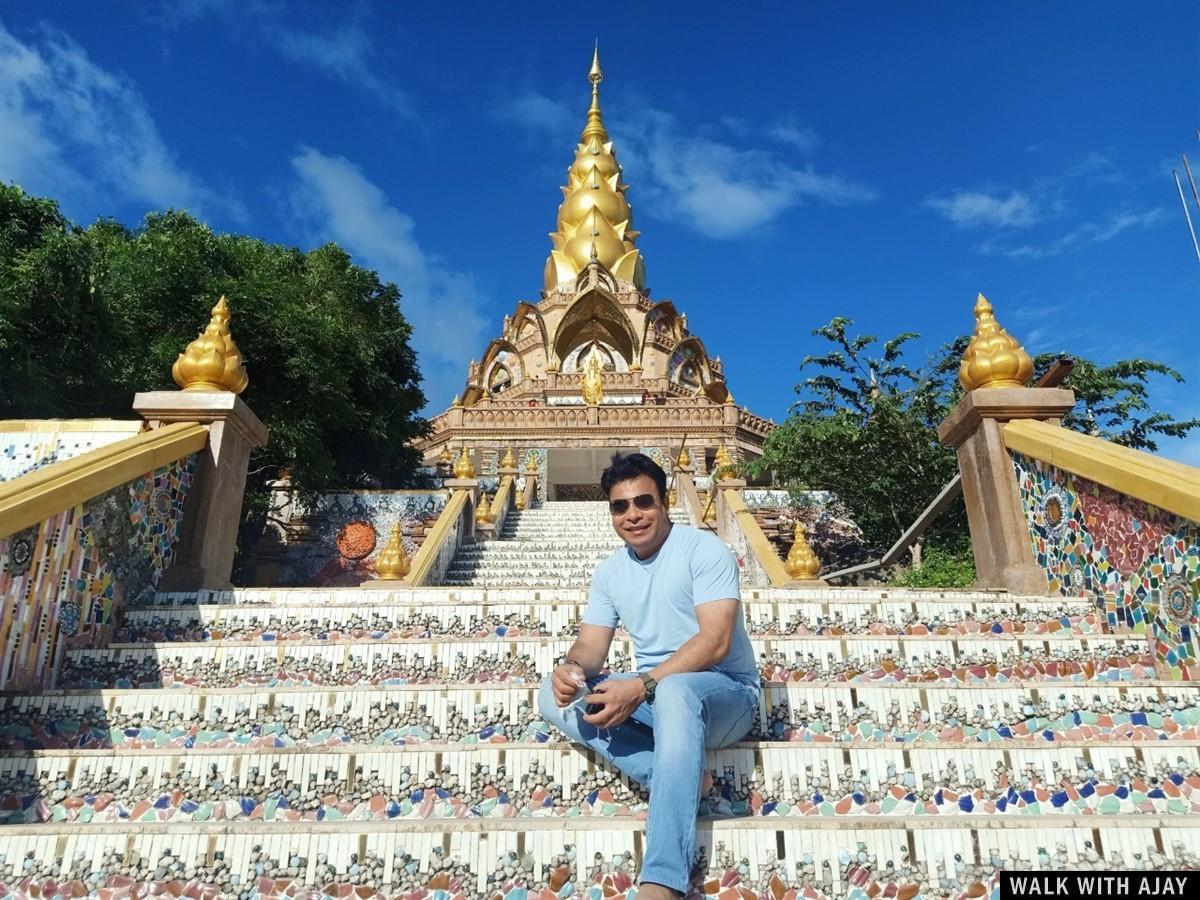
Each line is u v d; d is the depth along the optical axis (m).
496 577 10.27
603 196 39.31
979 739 3.31
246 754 2.97
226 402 5.31
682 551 2.97
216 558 5.12
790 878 2.51
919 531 7.66
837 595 5.07
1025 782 2.95
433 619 4.33
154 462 4.61
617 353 33.44
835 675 3.81
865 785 2.94
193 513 5.06
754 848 2.54
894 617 4.30
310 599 4.64
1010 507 5.10
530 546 11.47
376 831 2.57
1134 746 3.00
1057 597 4.45
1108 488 4.31
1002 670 3.85
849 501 12.31
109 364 10.38
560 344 32.31
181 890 2.48
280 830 2.57
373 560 13.45
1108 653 3.93
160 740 3.29
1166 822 2.58
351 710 3.38
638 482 3.05
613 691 2.58
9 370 8.64
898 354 12.12
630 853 2.54
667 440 22.16
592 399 24.08
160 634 4.26
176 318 11.70
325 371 12.41
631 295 35.56
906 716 3.36
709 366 31.52
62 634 3.79
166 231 13.44
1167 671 3.85
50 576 3.73
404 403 17.36
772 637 3.91
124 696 3.37
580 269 37.22
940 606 4.33
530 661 3.86
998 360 5.43
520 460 21.66
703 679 2.65
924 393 11.47
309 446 12.21
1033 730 3.34
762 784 2.92
